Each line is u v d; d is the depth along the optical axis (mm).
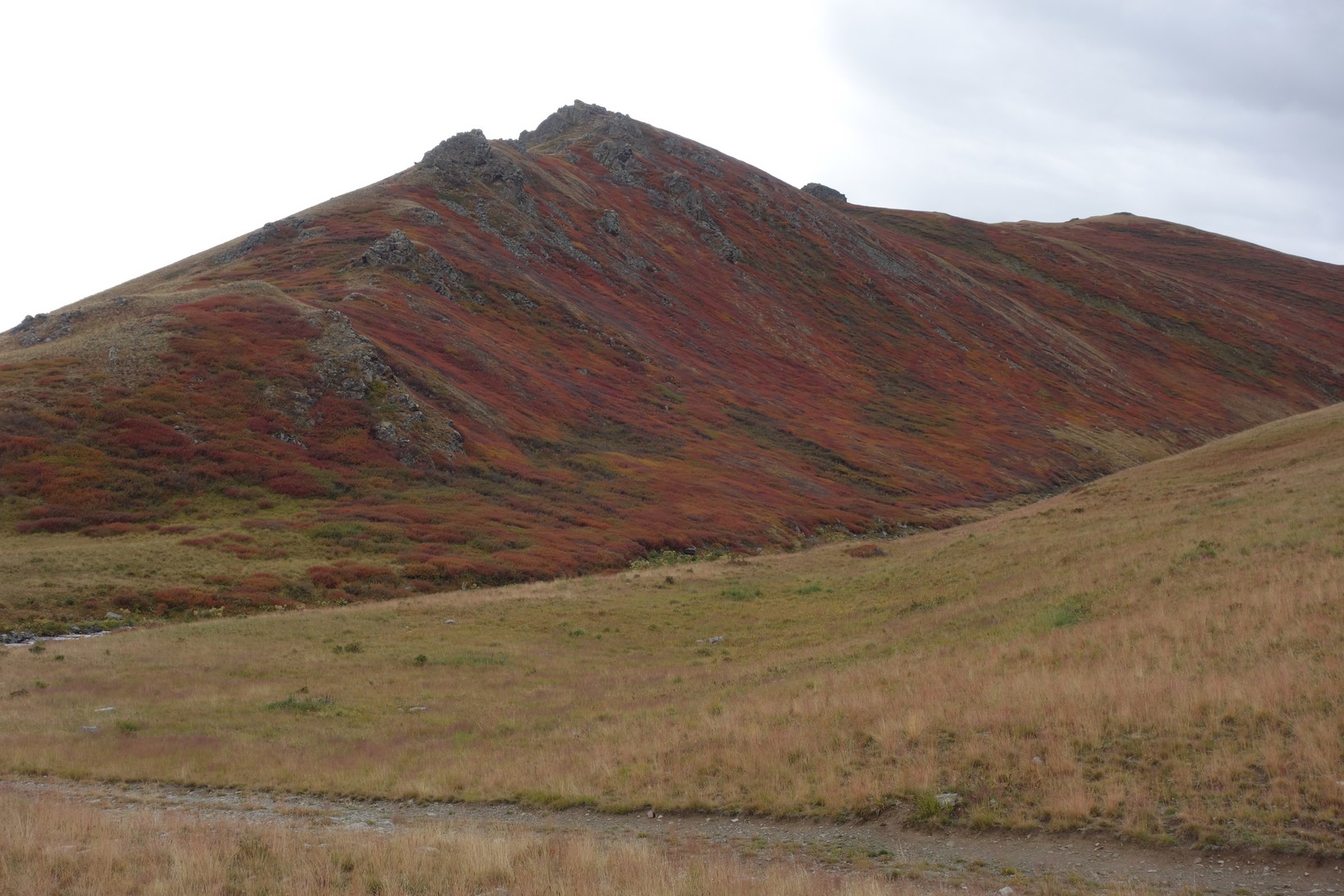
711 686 24156
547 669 29188
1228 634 18016
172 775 17938
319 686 26531
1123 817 11922
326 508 59906
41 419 59625
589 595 43969
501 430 82125
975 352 163000
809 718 17750
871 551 58156
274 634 34656
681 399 109250
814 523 81125
